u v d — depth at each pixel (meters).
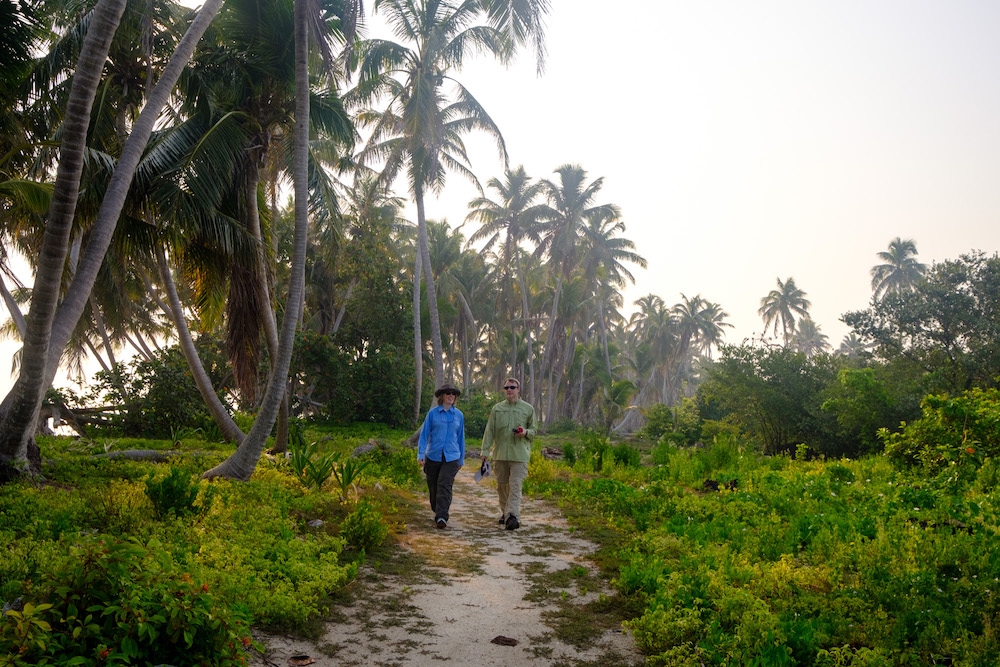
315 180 15.40
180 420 18.33
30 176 12.12
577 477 13.28
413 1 24.08
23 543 5.25
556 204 47.19
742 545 6.94
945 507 7.93
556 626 5.15
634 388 44.19
